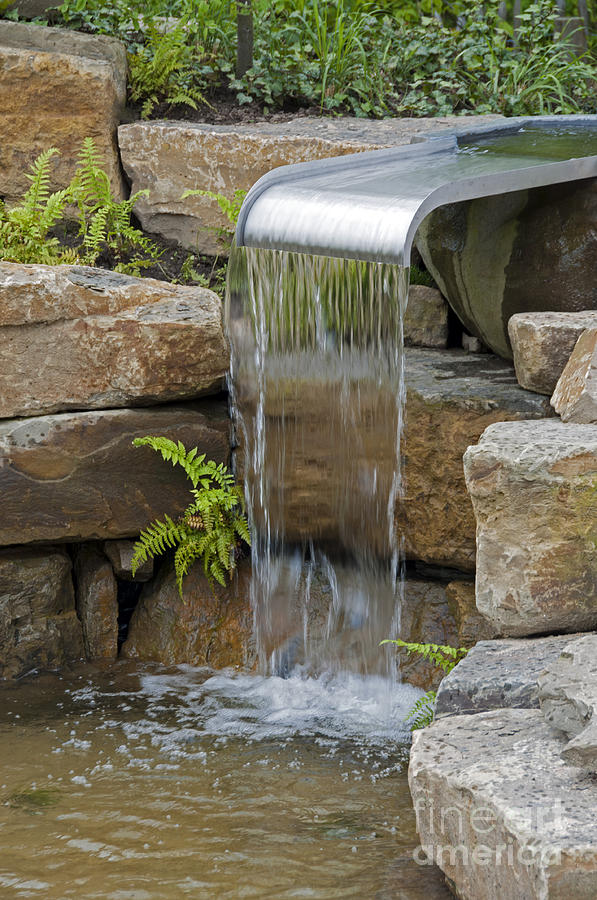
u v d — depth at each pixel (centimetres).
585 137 552
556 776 289
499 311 500
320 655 509
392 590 488
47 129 656
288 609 518
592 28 888
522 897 269
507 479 369
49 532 508
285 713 470
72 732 451
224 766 419
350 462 482
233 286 505
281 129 646
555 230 473
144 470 511
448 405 455
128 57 720
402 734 449
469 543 466
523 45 823
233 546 519
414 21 894
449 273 511
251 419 514
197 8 787
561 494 366
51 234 649
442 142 533
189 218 648
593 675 308
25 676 514
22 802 389
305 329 474
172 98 703
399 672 489
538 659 354
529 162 470
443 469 462
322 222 436
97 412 501
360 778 409
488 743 310
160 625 531
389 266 428
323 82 720
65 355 494
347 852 353
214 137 629
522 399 453
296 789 400
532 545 370
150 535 514
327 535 505
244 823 374
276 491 511
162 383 502
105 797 393
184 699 484
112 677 510
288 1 837
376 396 457
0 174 665
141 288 507
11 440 492
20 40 693
